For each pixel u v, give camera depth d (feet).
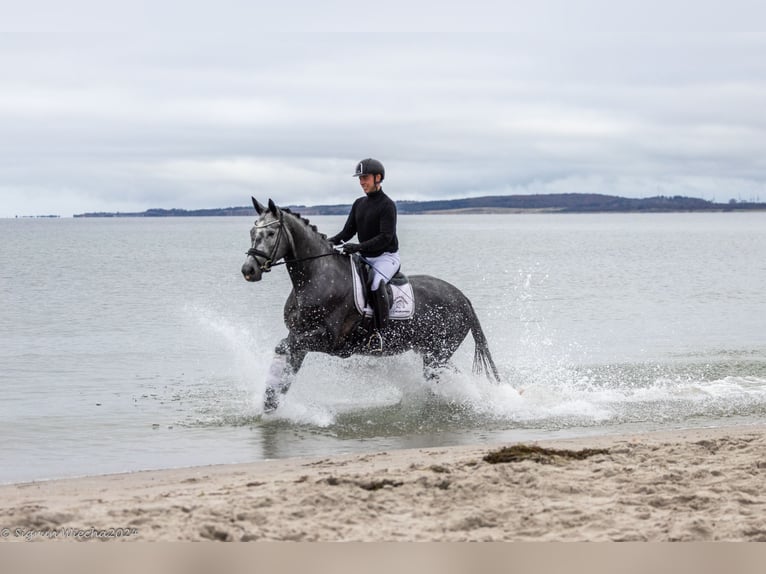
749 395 43.68
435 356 41.65
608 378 48.75
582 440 32.37
